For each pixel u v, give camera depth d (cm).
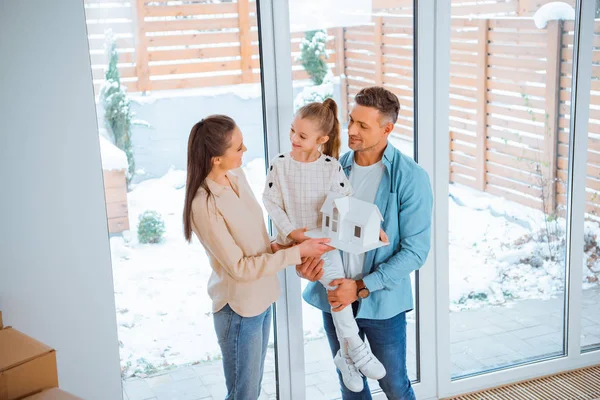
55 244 224
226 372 226
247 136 248
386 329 235
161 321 252
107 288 233
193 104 240
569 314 312
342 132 261
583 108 290
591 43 284
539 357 316
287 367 270
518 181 294
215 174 211
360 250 211
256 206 220
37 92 212
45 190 219
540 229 302
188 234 213
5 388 175
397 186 227
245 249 214
